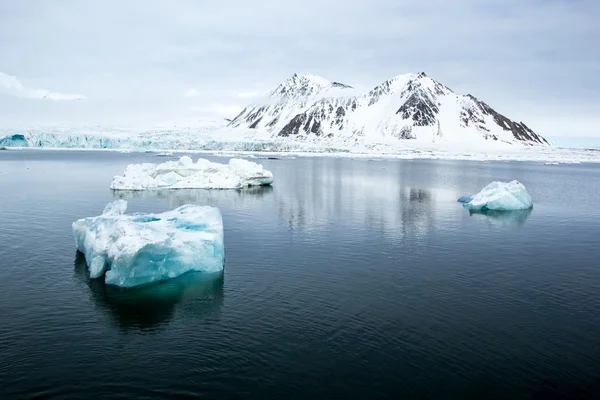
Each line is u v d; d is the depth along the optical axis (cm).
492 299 2186
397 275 2514
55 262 2622
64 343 1697
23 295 2144
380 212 4512
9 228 3453
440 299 2170
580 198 6000
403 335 1786
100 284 2292
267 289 2262
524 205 4906
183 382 1454
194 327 1839
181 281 2358
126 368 1531
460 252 3034
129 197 5222
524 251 3092
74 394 1388
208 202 4984
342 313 1986
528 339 1775
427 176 9406
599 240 3444
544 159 19188
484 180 8700
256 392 1406
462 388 1446
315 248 3045
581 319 1970
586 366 1588
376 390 1426
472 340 1756
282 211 4469
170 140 17438
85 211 4216
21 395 1377
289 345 1694
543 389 1451
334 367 1549
